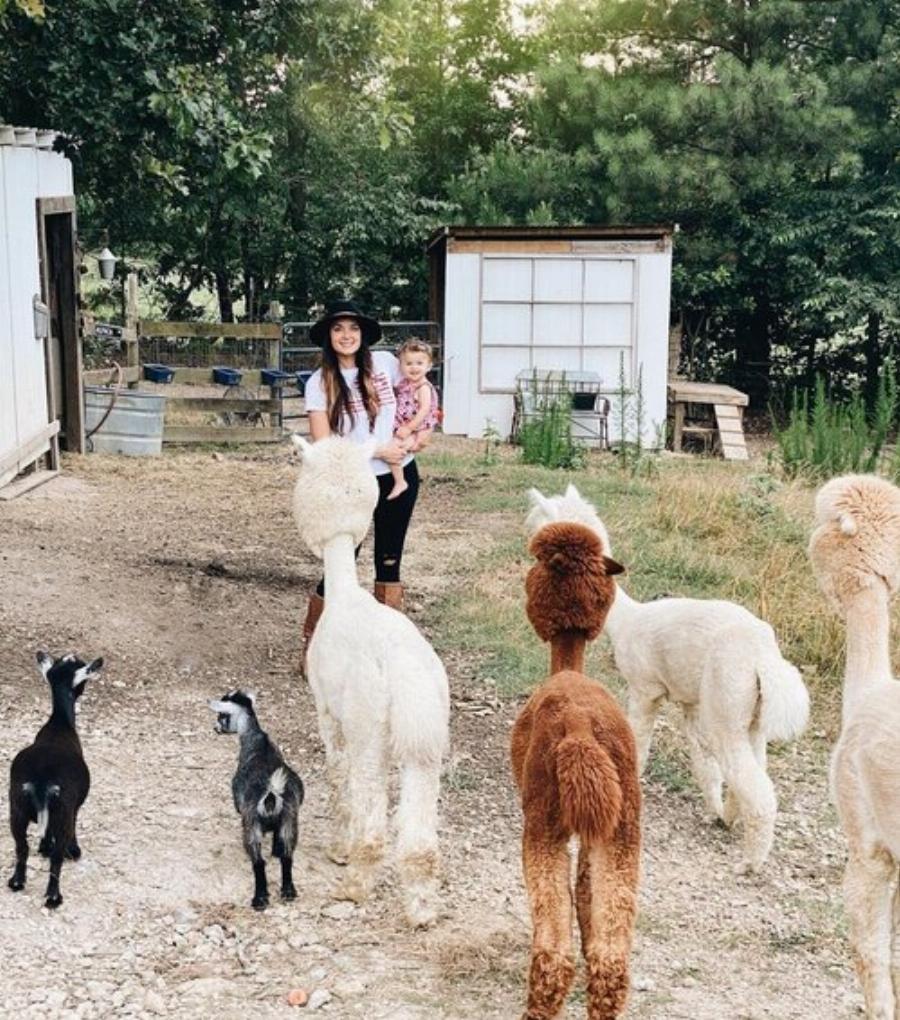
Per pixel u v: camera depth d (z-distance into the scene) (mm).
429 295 24219
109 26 14352
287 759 6840
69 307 15000
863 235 22891
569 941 4109
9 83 14609
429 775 5039
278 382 17547
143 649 8172
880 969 4320
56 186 14195
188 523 11836
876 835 4297
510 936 5094
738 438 20375
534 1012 4051
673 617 6227
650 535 11555
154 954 4793
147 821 5840
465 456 17797
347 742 5332
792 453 15102
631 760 4348
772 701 5758
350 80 19328
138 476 14188
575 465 16828
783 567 10133
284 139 25000
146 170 16219
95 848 5523
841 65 23250
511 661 8484
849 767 4352
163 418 16391
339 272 27406
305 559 10852
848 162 22266
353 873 5262
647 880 5762
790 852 6129
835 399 26734
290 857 5246
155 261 27656
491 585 10172
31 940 4793
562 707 4434
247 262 27734
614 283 20625
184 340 20484
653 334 20703
